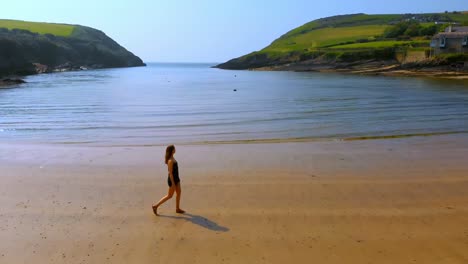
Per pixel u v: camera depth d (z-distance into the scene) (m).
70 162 15.39
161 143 20.25
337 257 7.98
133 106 38.03
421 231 9.15
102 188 12.20
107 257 7.98
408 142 19.75
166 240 8.70
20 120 28.86
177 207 10.14
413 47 111.06
